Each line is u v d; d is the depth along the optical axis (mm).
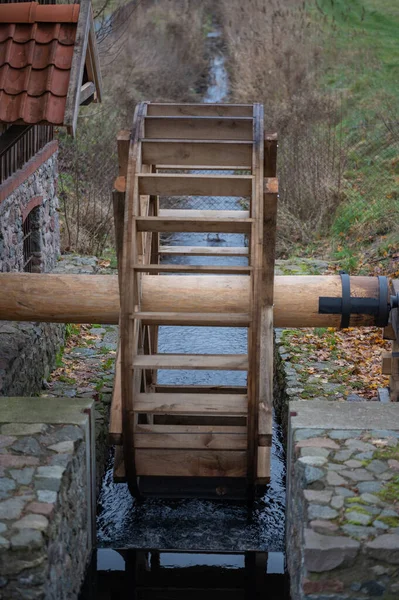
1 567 4746
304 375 8695
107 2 16844
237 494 7504
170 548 6855
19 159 9469
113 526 7145
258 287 6207
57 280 7246
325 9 25453
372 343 9578
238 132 7359
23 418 6047
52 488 5207
